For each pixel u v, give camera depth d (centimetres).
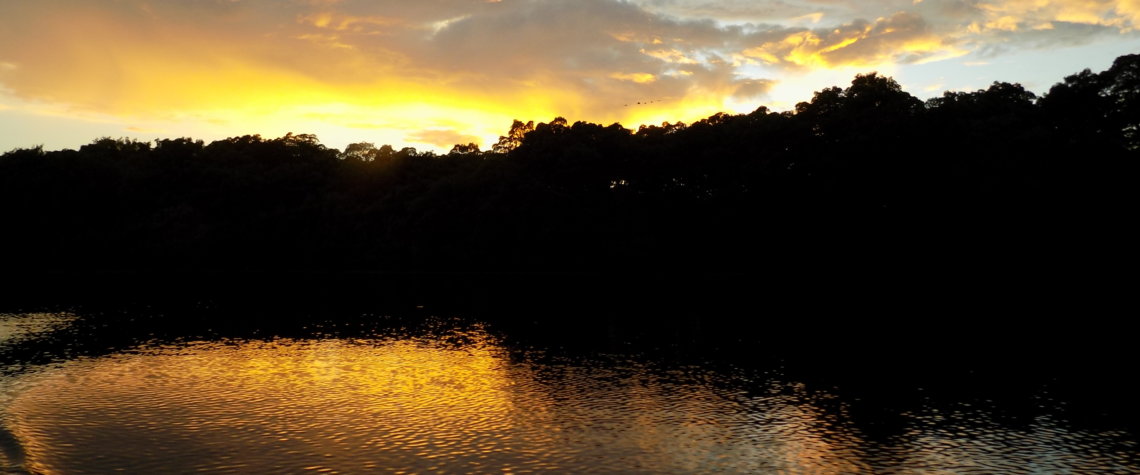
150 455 1947
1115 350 3572
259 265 9500
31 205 8688
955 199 6219
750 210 7662
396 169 10044
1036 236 5997
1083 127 6016
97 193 9131
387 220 9225
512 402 2528
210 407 2442
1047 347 3678
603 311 5312
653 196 8581
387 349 3672
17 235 8675
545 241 8394
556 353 3556
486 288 7188
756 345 3791
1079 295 5884
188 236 9031
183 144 10781
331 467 1855
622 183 8912
